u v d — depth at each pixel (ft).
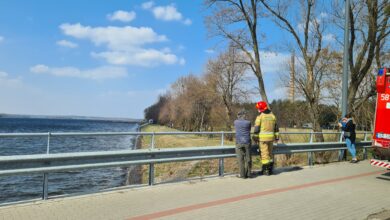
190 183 29.89
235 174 34.81
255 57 61.00
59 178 55.62
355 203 24.95
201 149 31.12
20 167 21.35
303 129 97.86
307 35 62.49
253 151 36.40
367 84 81.25
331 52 79.66
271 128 34.68
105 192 25.52
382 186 31.65
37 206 21.35
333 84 84.33
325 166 42.83
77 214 20.01
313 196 26.63
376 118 37.63
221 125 165.89
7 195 44.21
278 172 36.99
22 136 21.33
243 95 149.69
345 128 47.60
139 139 179.73
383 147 36.73
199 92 172.96
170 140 127.65
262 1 59.62
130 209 21.38
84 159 24.13
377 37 59.72
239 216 20.70
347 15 50.26
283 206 23.34
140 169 65.05
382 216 21.44
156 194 25.54
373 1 56.65
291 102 98.37
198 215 20.61
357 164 45.47
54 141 116.06
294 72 80.43
